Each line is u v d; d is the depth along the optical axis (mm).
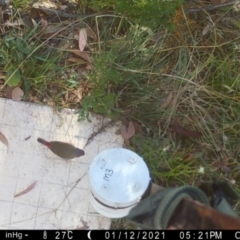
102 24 1709
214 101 1690
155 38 1691
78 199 1611
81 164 1634
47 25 1688
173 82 1673
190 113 1680
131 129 1656
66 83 1673
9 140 1626
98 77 1622
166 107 1669
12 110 1649
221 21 1742
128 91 1675
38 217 1587
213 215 933
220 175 1644
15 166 1611
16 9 1690
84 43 1681
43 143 1629
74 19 1708
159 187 1393
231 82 1688
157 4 1533
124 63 1669
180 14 1678
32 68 1646
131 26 1683
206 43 1716
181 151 1663
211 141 1670
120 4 1549
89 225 1597
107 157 1425
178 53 1697
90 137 1653
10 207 1584
